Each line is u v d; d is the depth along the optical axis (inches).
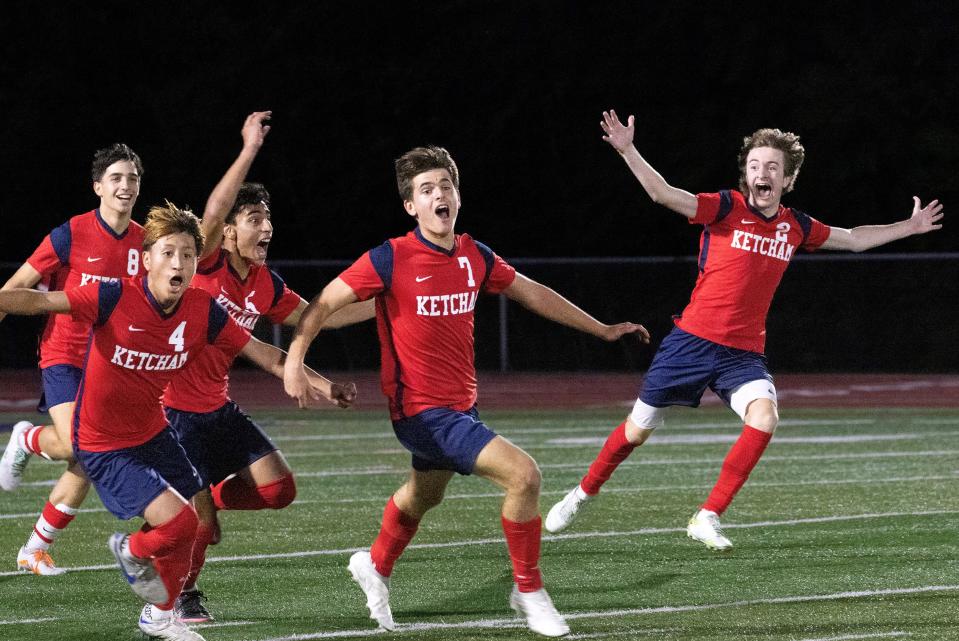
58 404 943.7
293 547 1053.2
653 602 845.2
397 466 1539.1
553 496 1315.2
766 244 1013.8
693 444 1723.7
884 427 1916.8
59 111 3769.7
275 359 759.7
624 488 1349.7
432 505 792.3
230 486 863.7
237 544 1065.5
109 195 962.1
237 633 777.6
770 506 1226.0
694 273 3036.4
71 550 1043.9
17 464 1006.4
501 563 978.1
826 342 2999.5
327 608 841.5
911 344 2960.1
